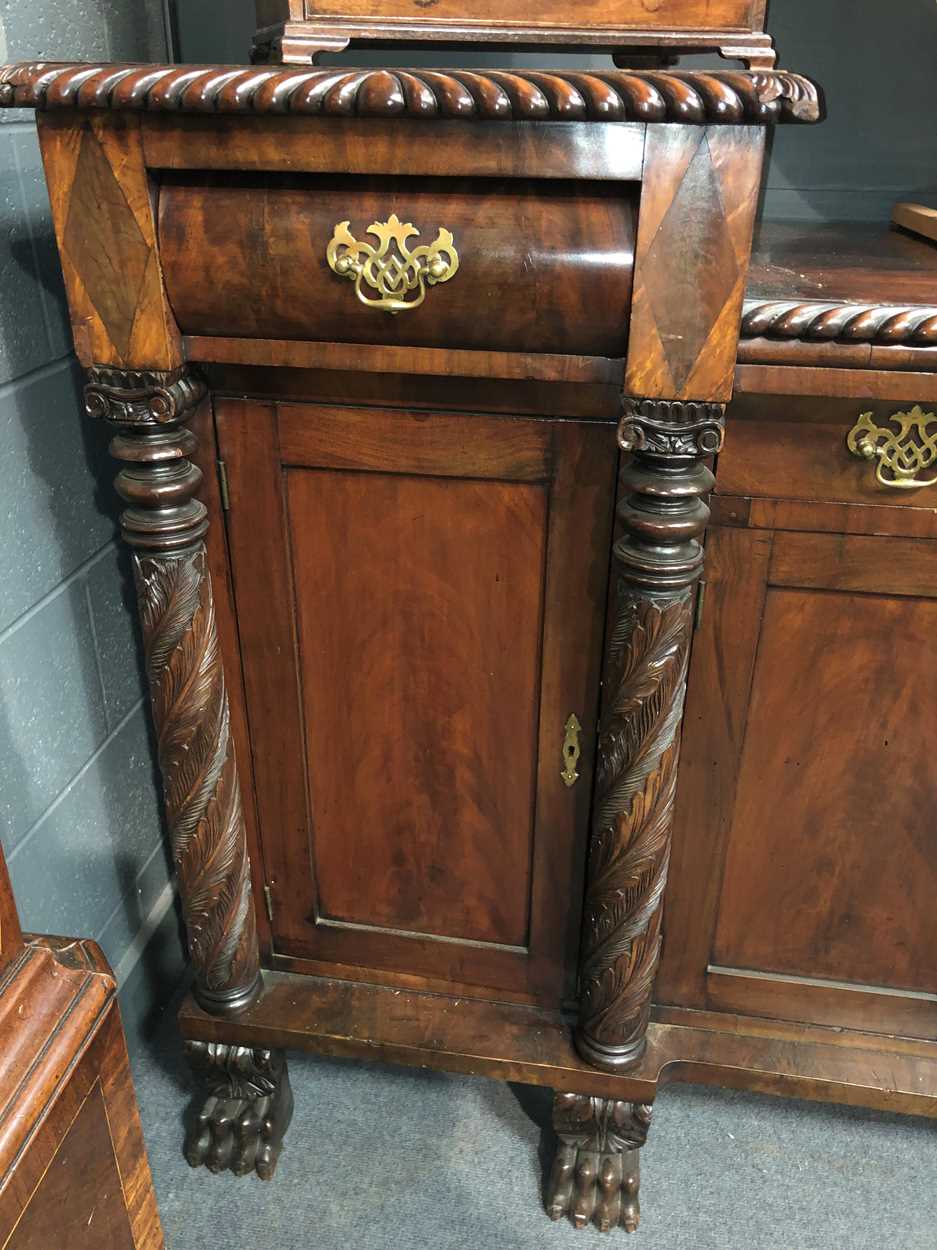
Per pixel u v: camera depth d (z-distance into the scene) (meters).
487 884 1.09
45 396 1.04
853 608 0.91
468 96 0.67
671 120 0.68
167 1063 1.33
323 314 0.79
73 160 0.76
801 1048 1.10
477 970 1.14
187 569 0.93
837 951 1.07
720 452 0.86
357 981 1.18
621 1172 1.14
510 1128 1.25
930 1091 1.06
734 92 0.66
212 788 1.02
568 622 0.94
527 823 1.05
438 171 0.72
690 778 1.00
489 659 0.98
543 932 1.10
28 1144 0.63
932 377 0.78
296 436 0.91
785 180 1.33
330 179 0.75
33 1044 0.66
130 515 0.91
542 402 0.86
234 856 1.06
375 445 0.90
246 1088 1.19
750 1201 1.17
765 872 1.04
